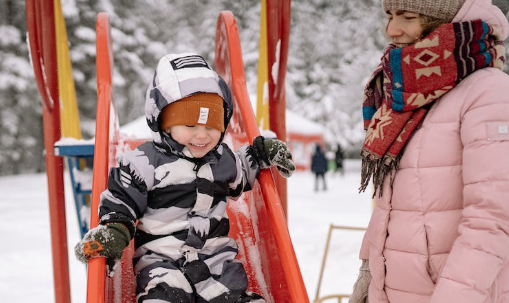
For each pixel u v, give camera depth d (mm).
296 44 24281
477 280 1195
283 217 1608
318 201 10594
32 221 8367
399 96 1387
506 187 1201
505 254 1200
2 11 19688
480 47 1330
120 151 2291
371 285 1542
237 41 2244
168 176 1536
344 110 24172
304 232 6496
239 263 1589
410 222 1384
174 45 23062
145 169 1515
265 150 1719
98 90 2043
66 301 2555
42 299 4230
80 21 19625
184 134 1514
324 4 24875
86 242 1316
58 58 2875
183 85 1501
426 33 1418
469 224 1231
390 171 1443
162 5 23922
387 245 1448
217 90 1544
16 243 6500
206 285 1502
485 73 1326
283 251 1534
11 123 19625
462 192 1335
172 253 1505
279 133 2648
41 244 6434
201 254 1547
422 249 1363
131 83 20969
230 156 1661
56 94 2574
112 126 2189
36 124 21219
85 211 2799
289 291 1483
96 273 1302
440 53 1314
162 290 1437
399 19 1436
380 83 1559
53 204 2543
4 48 19344
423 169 1365
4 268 5246
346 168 22406
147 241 1536
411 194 1381
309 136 19734
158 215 1527
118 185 1466
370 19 23812
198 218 1550
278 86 2621
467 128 1291
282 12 2600
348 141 24156
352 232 6367
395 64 1383
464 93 1332
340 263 4980
